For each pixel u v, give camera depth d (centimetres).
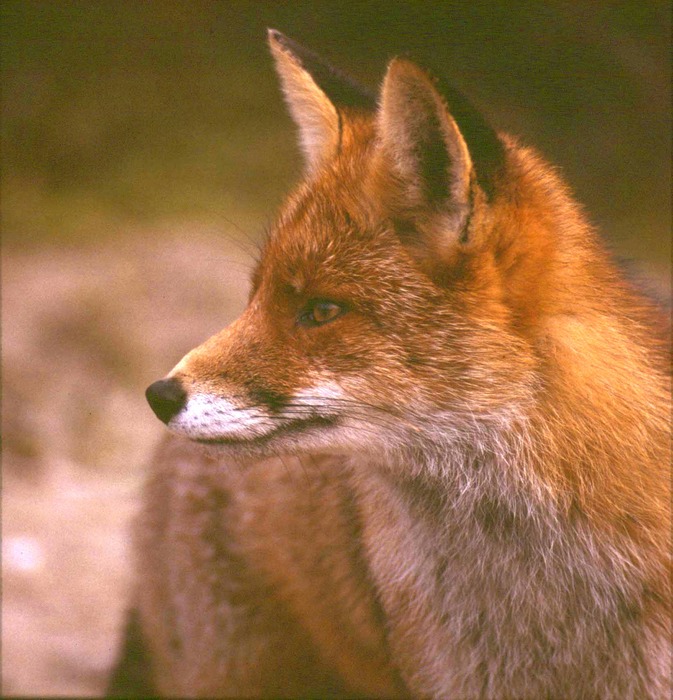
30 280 1992
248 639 902
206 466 905
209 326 1997
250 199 2448
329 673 893
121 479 1670
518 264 638
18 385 1778
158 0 2855
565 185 717
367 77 2812
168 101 2670
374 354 636
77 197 2394
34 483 1633
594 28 2898
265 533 850
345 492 763
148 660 1055
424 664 721
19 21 2692
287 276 654
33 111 2534
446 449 651
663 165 2836
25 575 1302
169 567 953
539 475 642
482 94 2889
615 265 723
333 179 677
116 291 1988
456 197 615
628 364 653
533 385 636
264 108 2720
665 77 2895
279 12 2914
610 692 673
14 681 1134
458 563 688
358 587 780
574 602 664
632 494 639
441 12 2897
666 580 641
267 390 645
